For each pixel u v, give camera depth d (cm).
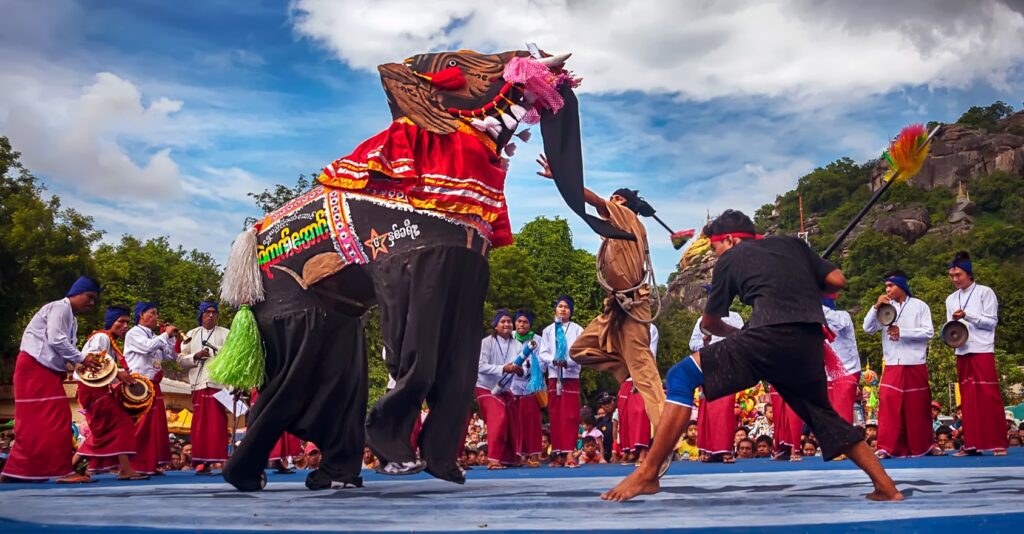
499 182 562
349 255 545
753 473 721
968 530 312
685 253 725
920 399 986
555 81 572
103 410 895
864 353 6888
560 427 1177
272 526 354
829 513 374
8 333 3067
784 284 450
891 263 11625
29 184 3234
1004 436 977
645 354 782
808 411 453
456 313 536
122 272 4475
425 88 558
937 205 14112
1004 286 7594
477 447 1427
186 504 466
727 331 492
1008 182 14212
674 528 326
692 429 1423
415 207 535
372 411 512
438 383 536
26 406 805
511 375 1145
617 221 777
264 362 577
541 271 4872
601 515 380
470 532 323
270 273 575
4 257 3069
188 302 4628
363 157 545
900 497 431
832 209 15425
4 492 612
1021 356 6444
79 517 397
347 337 584
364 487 602
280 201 2508
